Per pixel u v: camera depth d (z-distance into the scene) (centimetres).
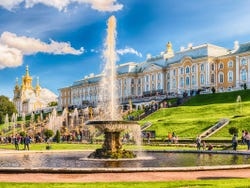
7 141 7475
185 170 1944
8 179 1731
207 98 9594
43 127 10112
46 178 1753
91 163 2459
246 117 6197
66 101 18975
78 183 1555
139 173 1877
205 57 12212
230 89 11050
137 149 4022
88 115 10619
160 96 11694
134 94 15250
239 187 1434
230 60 11862
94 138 6900
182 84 13062
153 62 14825
